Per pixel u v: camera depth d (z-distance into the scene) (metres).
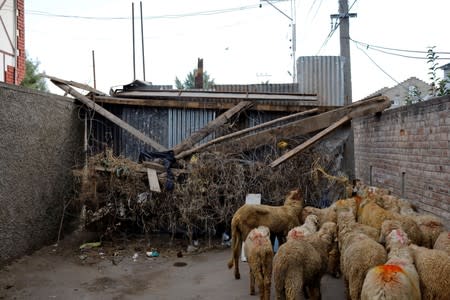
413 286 4.01
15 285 6.48
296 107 10.09
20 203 7.59
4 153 7.12
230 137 9.55
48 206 8.65
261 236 5.67
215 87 11.90
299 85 11.17
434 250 4.56
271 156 9.53
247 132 9.93
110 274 7.16
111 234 9.23
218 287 6.43
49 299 6.04
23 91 7.73
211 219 8.62
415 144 8.06
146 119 10.59
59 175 9.15
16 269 7.04
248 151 9.64
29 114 7.94
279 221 6.98
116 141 10.58
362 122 12.44
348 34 11.77
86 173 8.91
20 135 7.62
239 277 6.79
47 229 8.61
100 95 10.58
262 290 5.47
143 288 6.51
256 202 8.48
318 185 9.17
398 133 9.08
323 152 9.55
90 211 9.19
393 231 5.03
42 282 6.68
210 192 8.51
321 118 9.57
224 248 8.70
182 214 8.52
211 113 10.40
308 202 9.13
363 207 6.75
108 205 8.91
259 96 10.37
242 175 8.68
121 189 8.72
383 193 7.51
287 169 9.03
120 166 8.76
